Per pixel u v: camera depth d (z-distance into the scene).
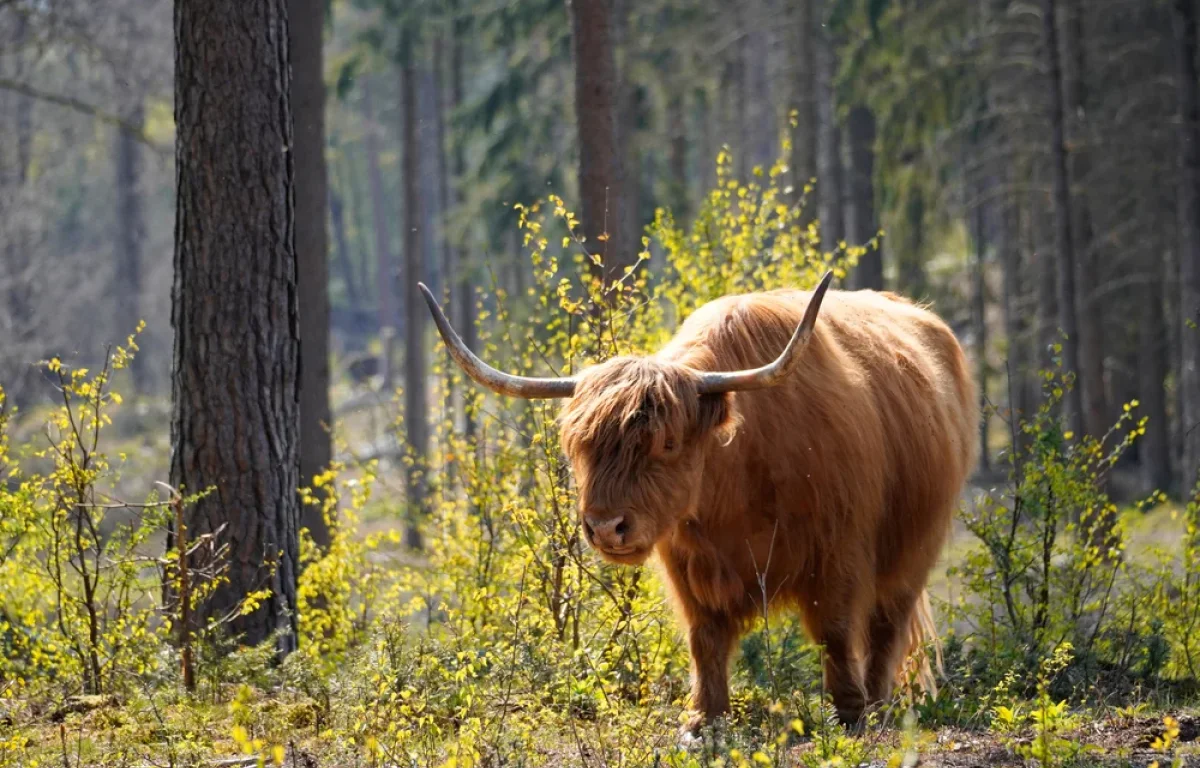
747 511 8.85
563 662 9.45
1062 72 31.67
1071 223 29.62
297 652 10.48
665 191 40.62
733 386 8.30
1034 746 7.22
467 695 8.91
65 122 54.84
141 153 62.56
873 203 43.06
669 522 8.20
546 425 11.20
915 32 34.62
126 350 10.93
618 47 37.81
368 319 91.44
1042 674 10.32
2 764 8.34
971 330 47.19
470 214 42.00
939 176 37.06
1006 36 35.03
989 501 12.23
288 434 12.08
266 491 11.83
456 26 40.44
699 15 41.31
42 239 53.31
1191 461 28.16
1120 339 39.59
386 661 9.52
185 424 11.75
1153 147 32.94
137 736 9.02
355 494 12.95
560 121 43.03
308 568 12.24
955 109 35.91
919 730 8.47
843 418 9.10
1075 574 11.97
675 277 14.91
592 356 12.12
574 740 8.77
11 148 51.22
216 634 10.86
